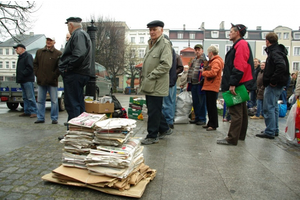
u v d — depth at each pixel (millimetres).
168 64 3953
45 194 2262
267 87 4836
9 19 14508
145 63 4195
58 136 4625
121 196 2260
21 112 8703
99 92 12664
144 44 53531
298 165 3213
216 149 3936
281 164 3242
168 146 4066
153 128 4227
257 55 49250
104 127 2383
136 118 7051
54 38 5906
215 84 5422
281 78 4566
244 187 2516
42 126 5672
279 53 4605
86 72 4285
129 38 53688
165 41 4039
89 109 5094
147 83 4027
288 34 49531
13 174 2717
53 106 6055
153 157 3445
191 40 51906
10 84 8602
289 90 11766
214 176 2797
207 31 51219
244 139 4641
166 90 4098
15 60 57688
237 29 4273
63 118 7203
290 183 2631
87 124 2523
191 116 7223
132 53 42656
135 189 2314
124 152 2330
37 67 6035
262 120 7684
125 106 11586
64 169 2523
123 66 38344
